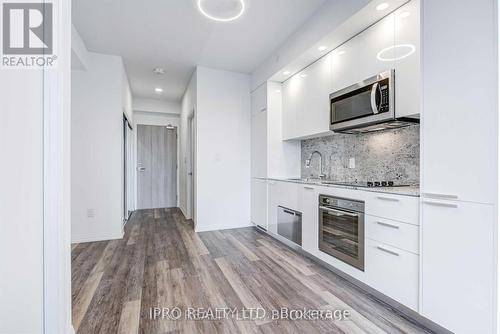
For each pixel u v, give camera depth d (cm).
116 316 166
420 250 153
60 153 126
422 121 153
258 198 393
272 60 345
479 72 125
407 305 161
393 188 190
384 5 187
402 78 187
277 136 370
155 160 621
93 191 344
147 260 269
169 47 330
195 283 214
